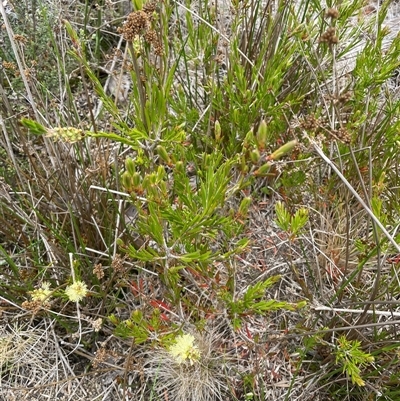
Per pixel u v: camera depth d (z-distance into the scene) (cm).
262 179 77
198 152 74
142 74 56
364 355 49
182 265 53
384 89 88
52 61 83
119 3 95
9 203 68
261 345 62
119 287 62
